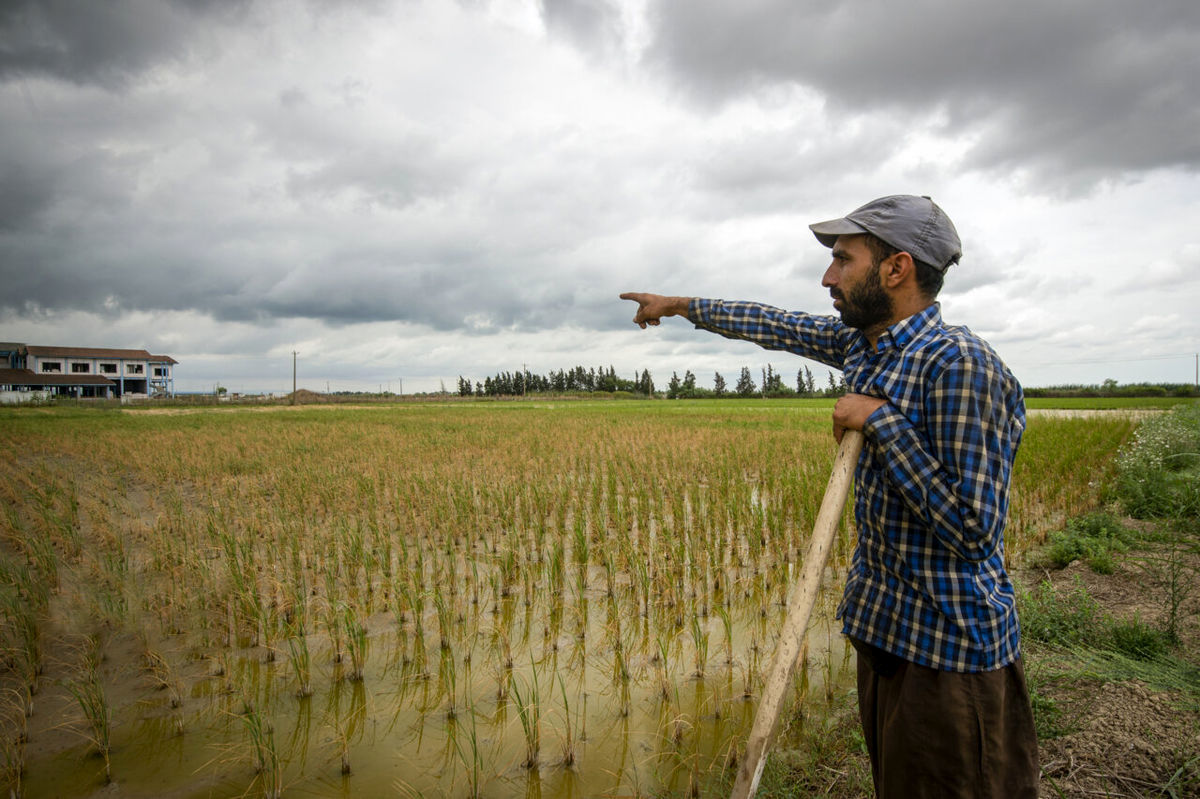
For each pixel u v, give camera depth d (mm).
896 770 1744
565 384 131000
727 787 3168
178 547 7453
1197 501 7547
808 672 4359
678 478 11719
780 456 14461
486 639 5086
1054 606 4652
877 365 1808
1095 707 3430
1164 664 3855
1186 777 2766
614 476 11750
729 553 7238
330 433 22438
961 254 1850
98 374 76250
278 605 5445
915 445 1586
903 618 1724
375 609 5691
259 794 3254
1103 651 4074
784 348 2469
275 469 13430
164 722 3922
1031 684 3721
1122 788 2766
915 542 1688
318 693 4277
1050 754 3068
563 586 6254
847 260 1858
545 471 13055
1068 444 15211
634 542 7535
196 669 4609
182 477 13062
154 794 3262
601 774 3377
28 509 9445
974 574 1660
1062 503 8836
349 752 3613
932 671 1688
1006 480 1592
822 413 37250
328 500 10047
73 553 7270
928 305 1818
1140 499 8336
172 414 39812
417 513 9281
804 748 3475
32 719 3939
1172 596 4543
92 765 3494
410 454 15773
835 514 1717
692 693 4172
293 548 6953
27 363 73750
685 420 29266
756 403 65625
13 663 4602
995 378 1579
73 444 18766
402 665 4656
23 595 5914
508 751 3602
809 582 1697
